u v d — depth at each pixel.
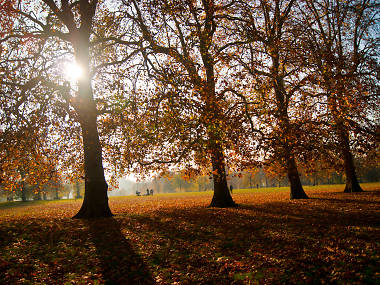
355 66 18.98
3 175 14.12
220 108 12.19
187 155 12.87
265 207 16.73
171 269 7.27
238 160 13.37
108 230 11.06
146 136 13.49
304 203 17.80
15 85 12.69
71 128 15.61
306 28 17.67
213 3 16.52
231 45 18.08
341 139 14.27
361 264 6.55
